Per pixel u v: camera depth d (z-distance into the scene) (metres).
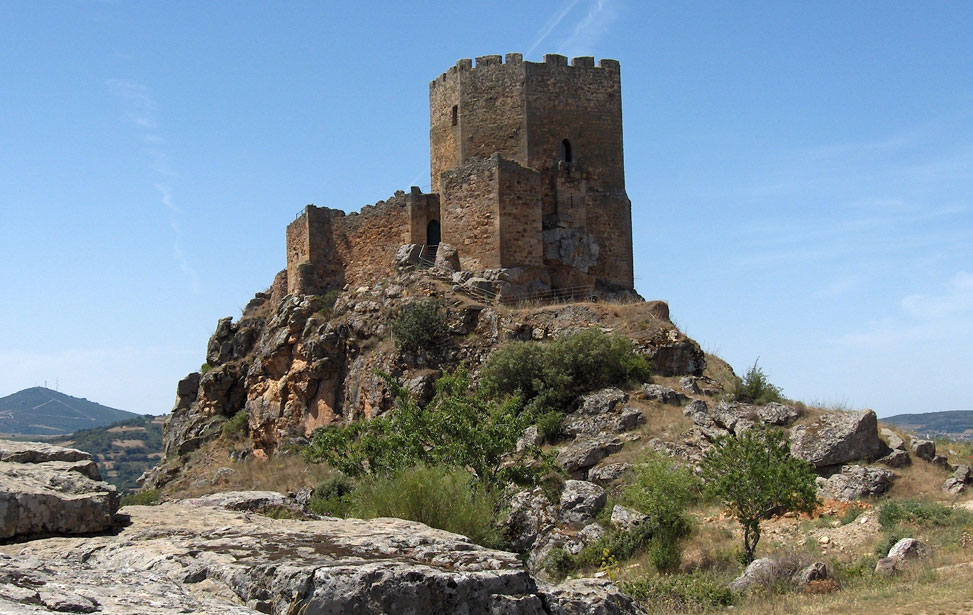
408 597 9.26
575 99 49.62
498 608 9.68
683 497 27.03
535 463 31.59
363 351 46.09
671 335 40.84
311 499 30.92
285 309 52.22
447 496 17.11
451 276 46.28
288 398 48.94
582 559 25.92
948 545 23.30
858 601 18.92
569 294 47.22
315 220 53.56
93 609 8.12
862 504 28.61
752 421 33.50
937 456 32.22
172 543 10.87
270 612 9.16
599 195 49.59
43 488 11.62
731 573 23.28
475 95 49.62
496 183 45.72
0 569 9.02
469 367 42.50
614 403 36.03
